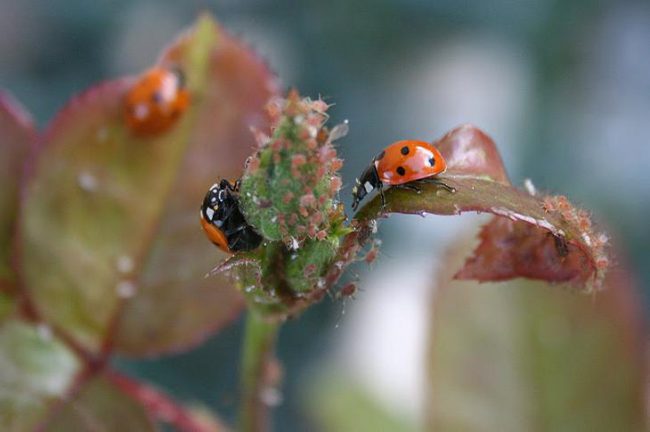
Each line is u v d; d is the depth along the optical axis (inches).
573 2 19.1
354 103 18.2
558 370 5.6
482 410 5.6
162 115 5.6
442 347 5.6
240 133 5.7
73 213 5.6
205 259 5.6
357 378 8.6
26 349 5.5
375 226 4.7
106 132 5.6
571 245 4.8
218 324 5.6
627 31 19.0
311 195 4.5
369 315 13.8
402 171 4.7
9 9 19.1
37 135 5.6
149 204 5.6
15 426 5.4
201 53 5.7
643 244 15.0
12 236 5.6
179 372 14.4
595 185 16.8
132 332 5.6
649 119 18.0
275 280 4.7
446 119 18.2
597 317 5.5
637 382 5.5
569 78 18.7
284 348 14.5
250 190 4.6
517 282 5.6
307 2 18.9
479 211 4.7
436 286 5.6
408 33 18.9
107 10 19.4
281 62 18.2
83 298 5.6
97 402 5.5
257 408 5.4
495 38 19.5
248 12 19.0
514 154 17.9
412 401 8.5
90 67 19.0
